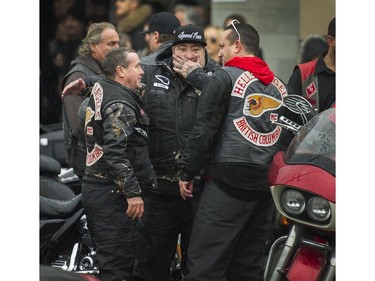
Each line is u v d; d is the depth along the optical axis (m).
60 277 9.57
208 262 12.92
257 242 13.38
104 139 12.77
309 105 12.44
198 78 13.59
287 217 11.74
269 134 12.97
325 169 11.59
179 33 13.72
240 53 13.13
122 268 13.13
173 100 14.01
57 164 15.90
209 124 12.72
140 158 13.13
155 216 14.40
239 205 12.92
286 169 11.78
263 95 12.94
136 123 13.04
